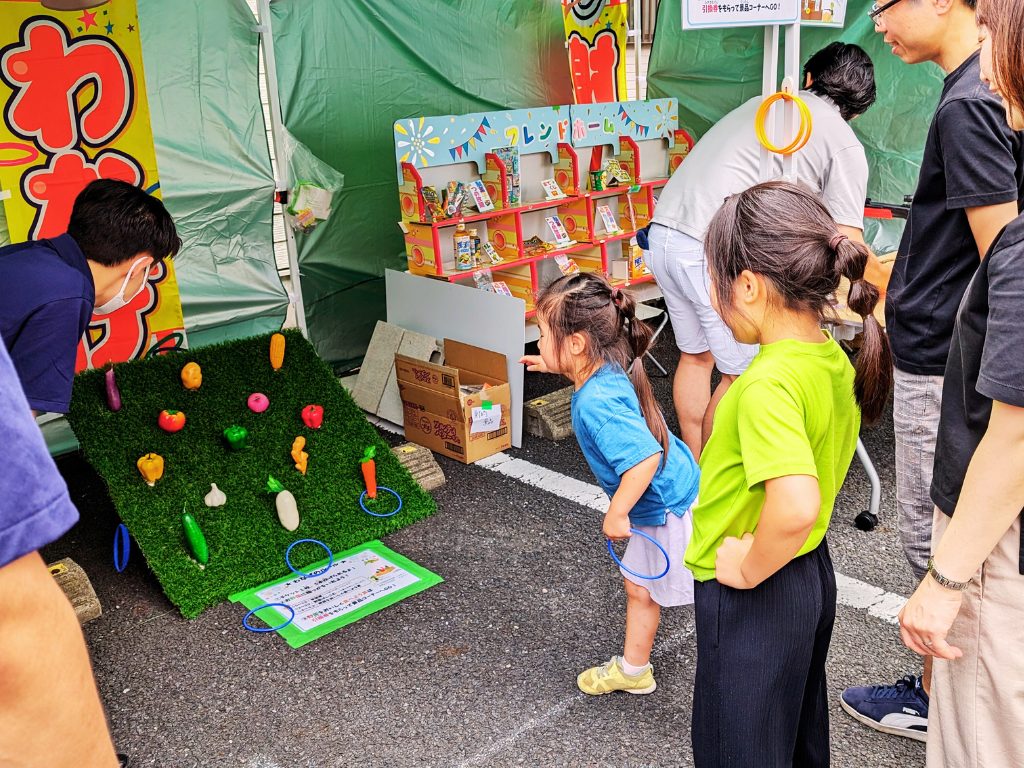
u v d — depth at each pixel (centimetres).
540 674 264
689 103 602
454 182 461
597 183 521
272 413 371
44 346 231
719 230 154
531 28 526
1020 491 134
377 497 360
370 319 507
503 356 418
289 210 442
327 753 235
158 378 361
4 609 65
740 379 152
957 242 202
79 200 251
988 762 153
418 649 278
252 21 413
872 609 288
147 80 390
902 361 215
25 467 66
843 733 234
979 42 207
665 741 235
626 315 222
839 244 146
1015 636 147
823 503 159
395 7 468
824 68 323
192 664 274
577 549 335
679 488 224
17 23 350
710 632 163
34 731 70
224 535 324
